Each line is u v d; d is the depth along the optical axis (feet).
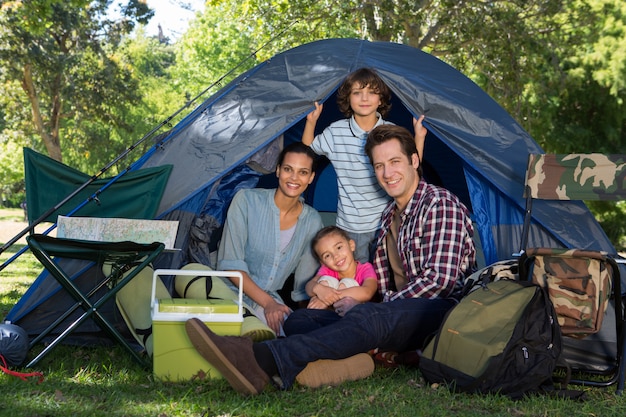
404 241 12.77
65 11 71.41
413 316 11.19
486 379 10.06
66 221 11.85
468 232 12.66
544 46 48.06
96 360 11.76
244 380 9.49
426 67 15.01
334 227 13.76
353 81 13.89
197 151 13.65
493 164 14.21
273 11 43.01
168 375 10.31
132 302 12.03
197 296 11.69
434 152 18.08
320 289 12.85
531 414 9.50
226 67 84.74
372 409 9.46
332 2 41.42
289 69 14.64
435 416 9.33
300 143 13.43
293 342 10.05
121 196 13.05
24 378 10.30
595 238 14.10
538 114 63.57
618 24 61.82
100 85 76.84
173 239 12.26
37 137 96.68
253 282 13.10
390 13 41.19
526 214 13.20
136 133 101.91
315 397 9.91
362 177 14.23
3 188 121.90
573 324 10.57
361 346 10.64
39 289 12.99
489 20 44.21
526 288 10.71
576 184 13.03
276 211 13.53
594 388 11.20
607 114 65.05
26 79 71.82
